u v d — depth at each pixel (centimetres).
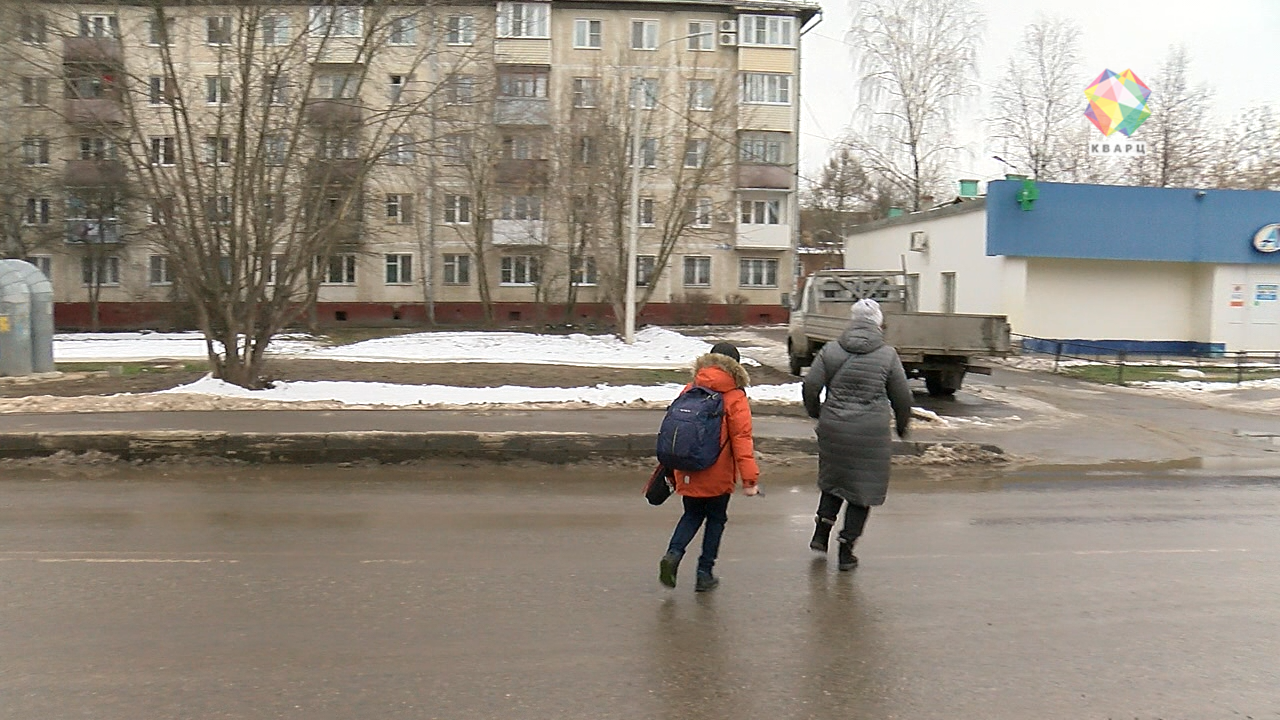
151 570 643
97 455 1088
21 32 1536
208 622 536
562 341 3216
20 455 1088
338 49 1844
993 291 2906
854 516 665
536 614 560
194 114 1866
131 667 468
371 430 1154
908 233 3503
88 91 1553
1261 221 2902
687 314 4938
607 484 1009
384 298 4872
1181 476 1125
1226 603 606
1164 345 2977
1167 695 457
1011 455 1230
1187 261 2897
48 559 670
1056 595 618
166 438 1091
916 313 1731
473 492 954
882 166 4100
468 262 4891
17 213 3862
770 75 4956
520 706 429
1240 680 477
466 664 479
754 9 4922
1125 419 1580
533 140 4212
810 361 2223
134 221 3800
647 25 4903
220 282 1577
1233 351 2908
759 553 717
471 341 3206
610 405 1485
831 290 2184
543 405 1477
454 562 674
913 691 456
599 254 3391
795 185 5031
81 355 2678
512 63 4291
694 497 602
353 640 511
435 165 3262
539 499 920
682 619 556
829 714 428
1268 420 1593
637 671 474
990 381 2181
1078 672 484
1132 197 2873
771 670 479
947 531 807
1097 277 2933
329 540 736
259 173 1550
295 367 2073
